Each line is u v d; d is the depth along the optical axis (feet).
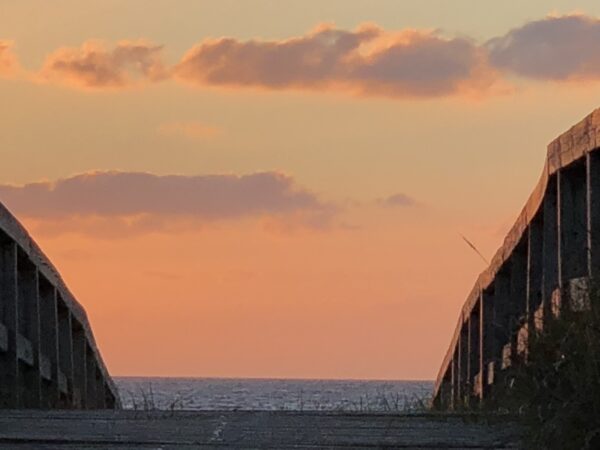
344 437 48.29
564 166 61.62
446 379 123.34
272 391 532.73
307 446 44.34
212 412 62.59
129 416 59.36
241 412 62.34
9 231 75.36
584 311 38.86
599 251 54.08
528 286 74.02
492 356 93.76
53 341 91.86
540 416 39.14
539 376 40.22
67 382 99.55
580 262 61.31
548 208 67.00
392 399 88.58
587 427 36.42
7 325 77.30
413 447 44.78
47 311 92.12
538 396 39.55
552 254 66.69
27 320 84.69
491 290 95.14
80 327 107.86
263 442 45.83
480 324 96.89
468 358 105.50
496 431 49.44
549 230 66.85
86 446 44.27
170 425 53.57
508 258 83.61
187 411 63.57
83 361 109.09
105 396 127.75
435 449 44.37
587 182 57.41
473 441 46.96
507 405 47.32
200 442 45.68
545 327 40.93
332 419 57.62
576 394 36.94
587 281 40.37
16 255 78.95
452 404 79.41
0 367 77.36
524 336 45.39
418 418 58.29
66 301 98.27
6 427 52.26
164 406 83.66
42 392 88.69
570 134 60.29
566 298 43.29
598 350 36.94
